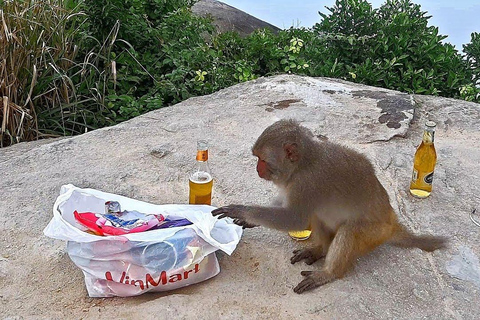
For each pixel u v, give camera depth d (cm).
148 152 204
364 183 140
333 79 286
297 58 333
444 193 184
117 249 131
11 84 246
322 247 151
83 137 216
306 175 138
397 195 182
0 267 143
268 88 264
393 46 333
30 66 258
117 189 179
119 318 127
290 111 240
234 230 148
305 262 149
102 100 272
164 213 148
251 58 340
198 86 298
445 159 207
